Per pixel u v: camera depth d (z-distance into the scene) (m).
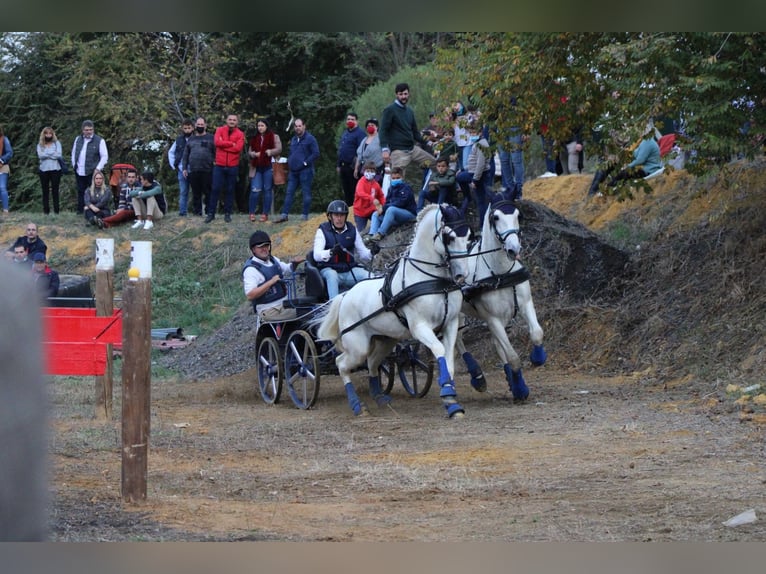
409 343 13.69
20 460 1.75
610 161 14.79
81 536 5.72
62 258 25.83
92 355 10.80
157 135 35.38
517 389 12.78
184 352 20.20
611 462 8.51
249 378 17.06
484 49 14.84
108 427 10.85
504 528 6.17
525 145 15.75
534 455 8.96
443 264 11.48
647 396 12.80
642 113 13.39
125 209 27.08
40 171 28.47
